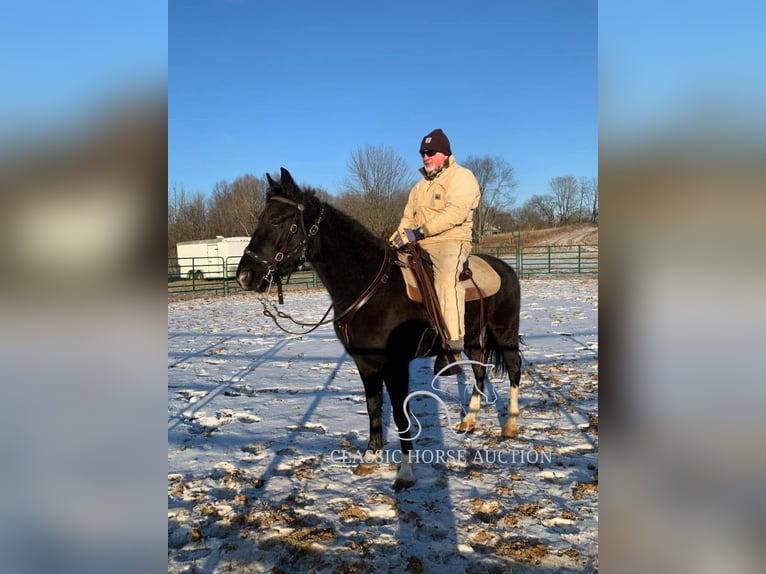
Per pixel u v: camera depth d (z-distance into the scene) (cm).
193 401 526
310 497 325
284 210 325
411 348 346
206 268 2483
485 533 280
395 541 277
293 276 2680
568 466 359
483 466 362
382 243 352
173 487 339
